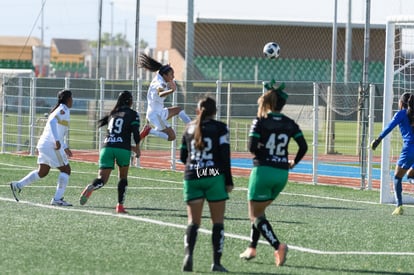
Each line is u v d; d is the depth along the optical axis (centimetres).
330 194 4391
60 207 3497
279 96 2350
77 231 2884
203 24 9900
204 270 2289
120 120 3362
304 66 9631
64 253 2481
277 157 2348
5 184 4347
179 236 2827
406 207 3916
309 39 9588
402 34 4247
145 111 5631
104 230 2922
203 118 2258
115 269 2266
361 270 2372
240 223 3177
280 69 9719
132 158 5578
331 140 6297
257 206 2372
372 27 8625
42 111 6662
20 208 3434
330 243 2805
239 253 2570
